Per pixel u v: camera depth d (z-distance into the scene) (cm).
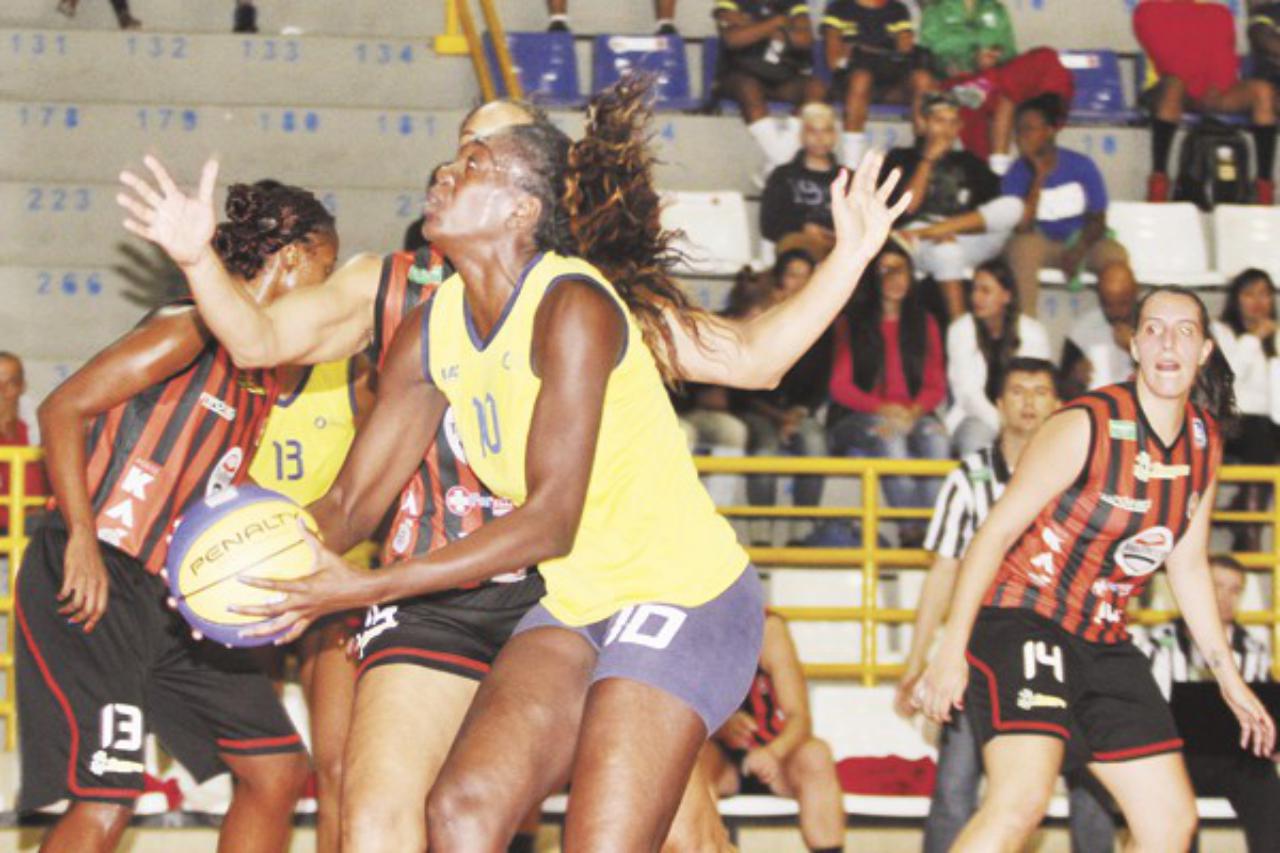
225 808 1639
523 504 795
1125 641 1269
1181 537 1255
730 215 2583
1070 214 2538
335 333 963
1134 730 1232
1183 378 1205
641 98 868
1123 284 2414
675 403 2173
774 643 1648
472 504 974
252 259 1139
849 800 1684
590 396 796
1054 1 3080
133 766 1125
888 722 1819
